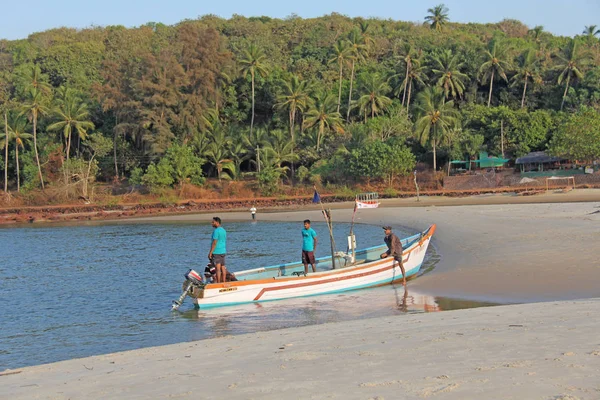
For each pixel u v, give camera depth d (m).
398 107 94.06
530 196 62.31
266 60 105.25
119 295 22.42
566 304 13.59
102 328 17.25
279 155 83.31
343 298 19.70
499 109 85.19
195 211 72.62
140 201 78.94
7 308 20.91
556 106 94.31
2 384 9.57
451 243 30.70
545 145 78.94
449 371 7.42
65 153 90.25
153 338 15.70
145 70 88.44
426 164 83.94
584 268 19.81
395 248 21.72
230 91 99.19
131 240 44.16
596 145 69.06
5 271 30.52
